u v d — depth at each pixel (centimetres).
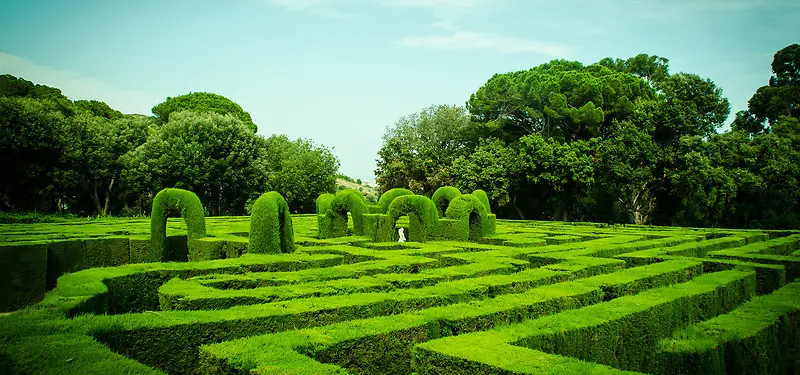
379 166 5659
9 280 1245
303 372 471
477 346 556
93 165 4212
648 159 3994
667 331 846
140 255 1580
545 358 518
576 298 895
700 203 3938
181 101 6550
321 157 6056
